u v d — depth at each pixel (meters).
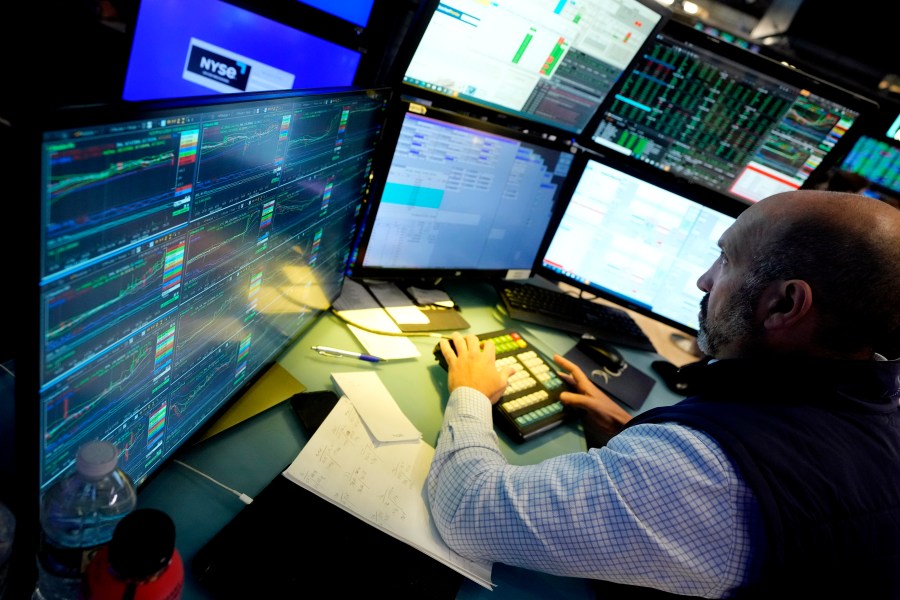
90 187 0.38
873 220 0.71
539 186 1.41
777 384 0.75
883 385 0.73
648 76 1.46
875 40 2.51
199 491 0.70
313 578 0.62
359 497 0.74
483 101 1.28
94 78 1.41
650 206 1.46
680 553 0.66
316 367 1.00
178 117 0.44
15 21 1.38
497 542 0.71
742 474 0.65
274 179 0.67
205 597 0.58
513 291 1.55
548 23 1.19
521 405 1.08
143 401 0.58
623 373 1.40
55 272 0.38
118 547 0.40
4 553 0.50
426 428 0.95
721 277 0.90
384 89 0.94
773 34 2.82
